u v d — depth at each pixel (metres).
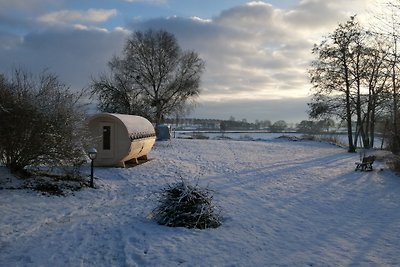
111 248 7.01
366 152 32.59
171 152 25.91
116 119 16.50
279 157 27.27
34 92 12.05
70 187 12.16
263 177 17.47
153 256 6.67
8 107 11.41
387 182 17.16
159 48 44.44
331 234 8.66
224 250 7.20
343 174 19.44
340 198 13.36
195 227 8.51
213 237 7.96
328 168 21.61
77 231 7.95
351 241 8.14
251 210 10.88
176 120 47.16
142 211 10.04
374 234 8.73
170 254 6.81
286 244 7.79
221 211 10.23
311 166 22.23
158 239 7.60
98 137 15.48
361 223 9.80
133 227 8.37
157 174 16.44
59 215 9.15
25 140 11.79
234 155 26.86
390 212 11.27
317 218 10.27
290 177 17.78
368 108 35.94
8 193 10.46
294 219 10.03
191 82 45.50
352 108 35.22
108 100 40.72
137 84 43.69
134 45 44.62
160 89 45.28
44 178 12.43
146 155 20.78
